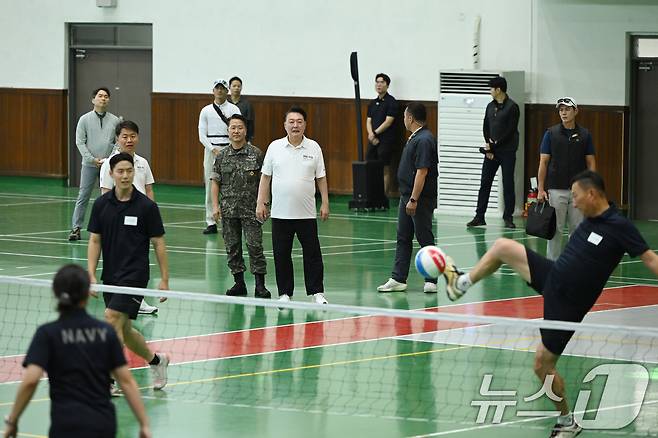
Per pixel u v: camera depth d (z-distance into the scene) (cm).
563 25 3108
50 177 3869
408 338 1653
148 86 3750
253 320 1773
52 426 884
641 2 2998
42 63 3850
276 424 1231
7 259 2319
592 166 2028
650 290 2056
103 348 898
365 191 3225
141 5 3694
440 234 2784
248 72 3553
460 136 3177
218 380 1420
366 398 1335
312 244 1877
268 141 3534
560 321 1195
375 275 2202
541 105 3141
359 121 3238
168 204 3356
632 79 3061
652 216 3083
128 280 1334
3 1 3888
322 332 1692
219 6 3584
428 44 3288
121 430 1208
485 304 1914
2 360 1509
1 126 3931
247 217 1947
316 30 3450
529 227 1911
